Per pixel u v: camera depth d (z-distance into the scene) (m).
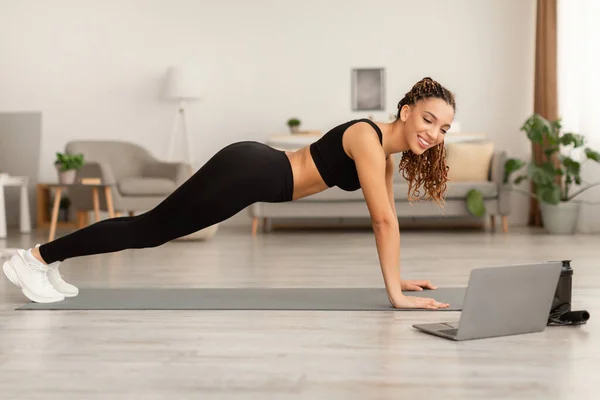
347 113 7.99
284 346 2.14
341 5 7.95
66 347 2.14
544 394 1.65
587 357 1.98
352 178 2.69
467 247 5.39
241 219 8.08
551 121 7.22
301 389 1.70
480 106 7.85
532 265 2.25
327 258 4.71
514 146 7.82
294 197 2.67
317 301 2.91
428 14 7.88
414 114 2.55
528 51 7.76
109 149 7.25
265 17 8.03
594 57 7.02
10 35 8.18
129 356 2.03
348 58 7.97
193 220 2.62
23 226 7.15
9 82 8.19
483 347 2.10
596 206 6.90
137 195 6.65
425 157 2.72
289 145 7.33
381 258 2.73
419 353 2.03
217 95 8.09
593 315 2.60
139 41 8.12
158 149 8.16
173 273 3.94
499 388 1.70
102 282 3.58
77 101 8.16
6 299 3.03
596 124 7.03
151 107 8.15
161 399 1.64
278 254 4.99
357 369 1.87
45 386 1.74
